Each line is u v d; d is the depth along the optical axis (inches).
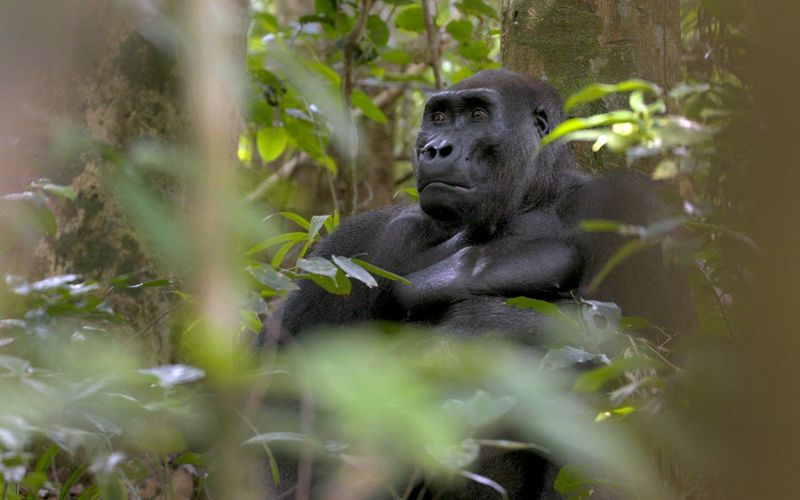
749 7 231.5
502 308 275.1
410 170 693.9
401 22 519.5
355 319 301.7
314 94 117.5
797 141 158.1
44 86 291.6
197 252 92.3
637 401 184.4
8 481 205.9
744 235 190.2
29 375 157.5
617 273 268.1
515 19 343.0
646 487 185.8
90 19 115.7
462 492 256.7
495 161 290.2
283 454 249.0
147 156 135.2
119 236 331.0
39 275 324.5
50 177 301.7
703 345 172.1
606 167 320.5
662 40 328.5
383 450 138.3
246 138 590.9
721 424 168.4
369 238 315.6
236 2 290.5
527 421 125.0
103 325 315.3
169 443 162.4
